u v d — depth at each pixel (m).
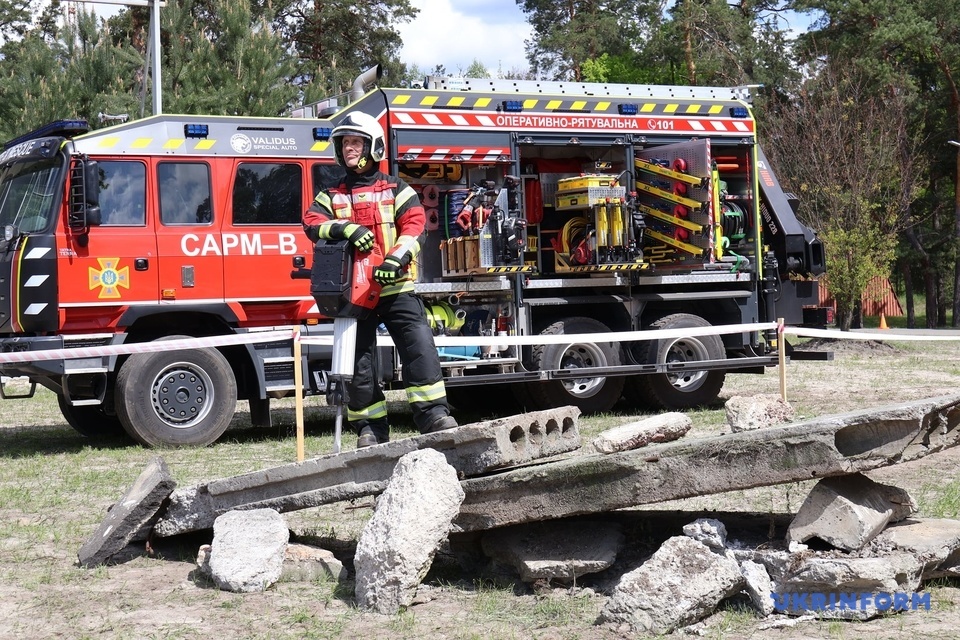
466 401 13.84
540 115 11.88
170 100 19.94
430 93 11.42
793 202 14.18
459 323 11.69
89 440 11.33
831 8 37.06
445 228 11.66
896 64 37.91
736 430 5.98
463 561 5.43
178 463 9.30
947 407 4.71
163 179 10.46
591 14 41.59
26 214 10.23
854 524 4.55
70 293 10.02
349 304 5.83
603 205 11.85
